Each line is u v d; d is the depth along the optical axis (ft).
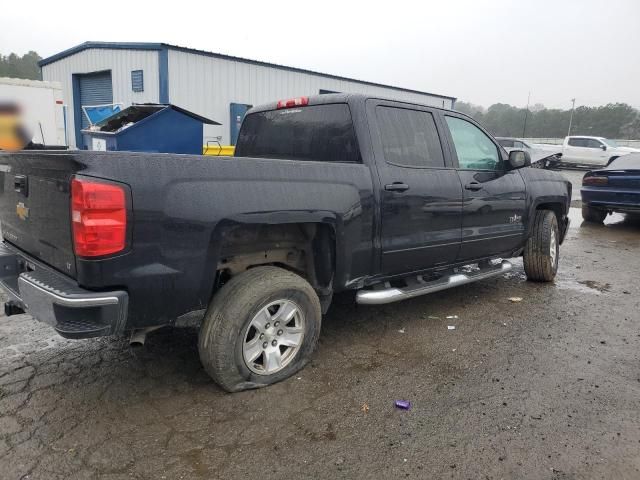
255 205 9.83
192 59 46.11
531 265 19.02
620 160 35.68
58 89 37.37
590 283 19.69
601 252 26.07
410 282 14.38
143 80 45.80
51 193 8.93
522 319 15.30
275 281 10.34
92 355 12.09
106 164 8.18
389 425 9.41
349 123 12.62
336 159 12.89
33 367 11.41
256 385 10.55
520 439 9.04
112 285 8.47
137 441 8.75
